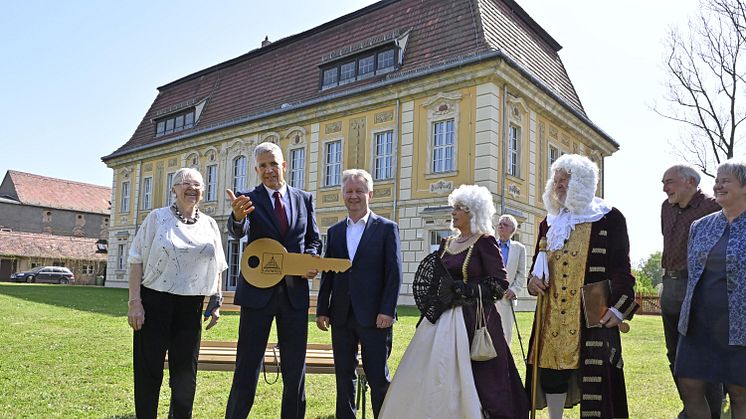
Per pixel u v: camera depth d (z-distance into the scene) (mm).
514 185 17578
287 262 3957
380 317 4035
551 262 3799
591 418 3439
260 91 25797
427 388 3492
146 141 31328
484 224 3836
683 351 3545
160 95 34156
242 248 4449
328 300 4387
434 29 19297
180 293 3922
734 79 18266
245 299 3928
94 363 6438
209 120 27312
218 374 6273
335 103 20406
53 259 49625
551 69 21438
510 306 6141
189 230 4082
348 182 4359
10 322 10141
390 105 19109
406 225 18219
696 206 4680
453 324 3570
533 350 3789
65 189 61281
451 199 3947
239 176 24812
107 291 23031
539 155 19250
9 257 47938
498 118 16891
